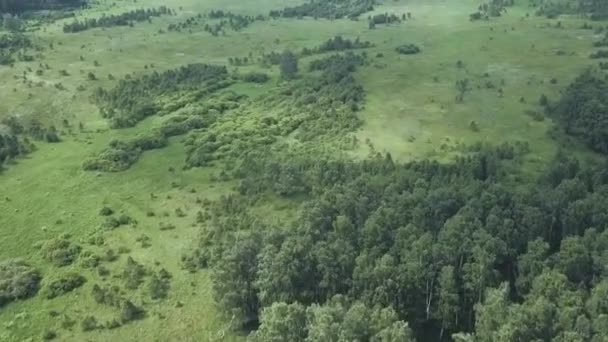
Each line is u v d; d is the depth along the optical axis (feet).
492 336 292.40
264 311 320.91
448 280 333.21
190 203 492.54
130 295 384.68
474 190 419.33
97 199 503.20
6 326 364.58
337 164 512.22
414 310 343.46
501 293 310.24
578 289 323.16
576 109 606.14
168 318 364.99
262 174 515.91
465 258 352.90
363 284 341.41
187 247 432.66
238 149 574.97
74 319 368.89
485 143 568.00
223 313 357.82
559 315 298.97
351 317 295.28
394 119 642.22
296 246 354.95
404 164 517.55
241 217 452.35
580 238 361.10
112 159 563.07
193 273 403.13
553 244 390.01
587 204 383.45
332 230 389.60
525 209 383.65
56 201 501.97
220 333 351.25
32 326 364.17
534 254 349.00
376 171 490.49
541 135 597.93
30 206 495.41
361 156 551.18
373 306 335.06
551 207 390.01
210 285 390.83
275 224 433.07
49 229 461.37
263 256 358.43
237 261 362.53
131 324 361.51
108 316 369.91
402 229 366.02
